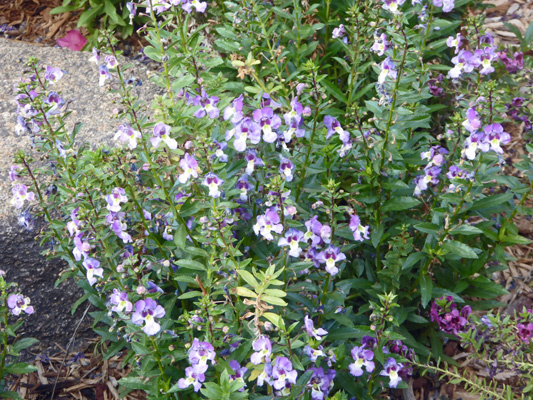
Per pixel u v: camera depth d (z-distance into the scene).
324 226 0.47
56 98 0.49
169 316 0.49
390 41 0.54
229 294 0.45
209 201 0.47
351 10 0.58
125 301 0.42
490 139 0.48
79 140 0.64
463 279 0.59
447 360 0.59
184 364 0.49
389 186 0.52
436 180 0.54
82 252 0.44
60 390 0.58
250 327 0.43
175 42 0.51
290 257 0.51
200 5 0.52
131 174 0.47
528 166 0.54
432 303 0.58
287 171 0.50
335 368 0.51
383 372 0.48
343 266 0.52
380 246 0.57
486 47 0.52
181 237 0.47
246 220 0.54
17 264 0.56
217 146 0.49
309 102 0.50
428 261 0.54
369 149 0.54
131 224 0.50
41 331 0.59
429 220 0.57
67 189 0.45
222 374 0.38
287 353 0.44
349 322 0.49
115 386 0.58
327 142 0.52
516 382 0.59
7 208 0.56
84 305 0.60
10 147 0.62
